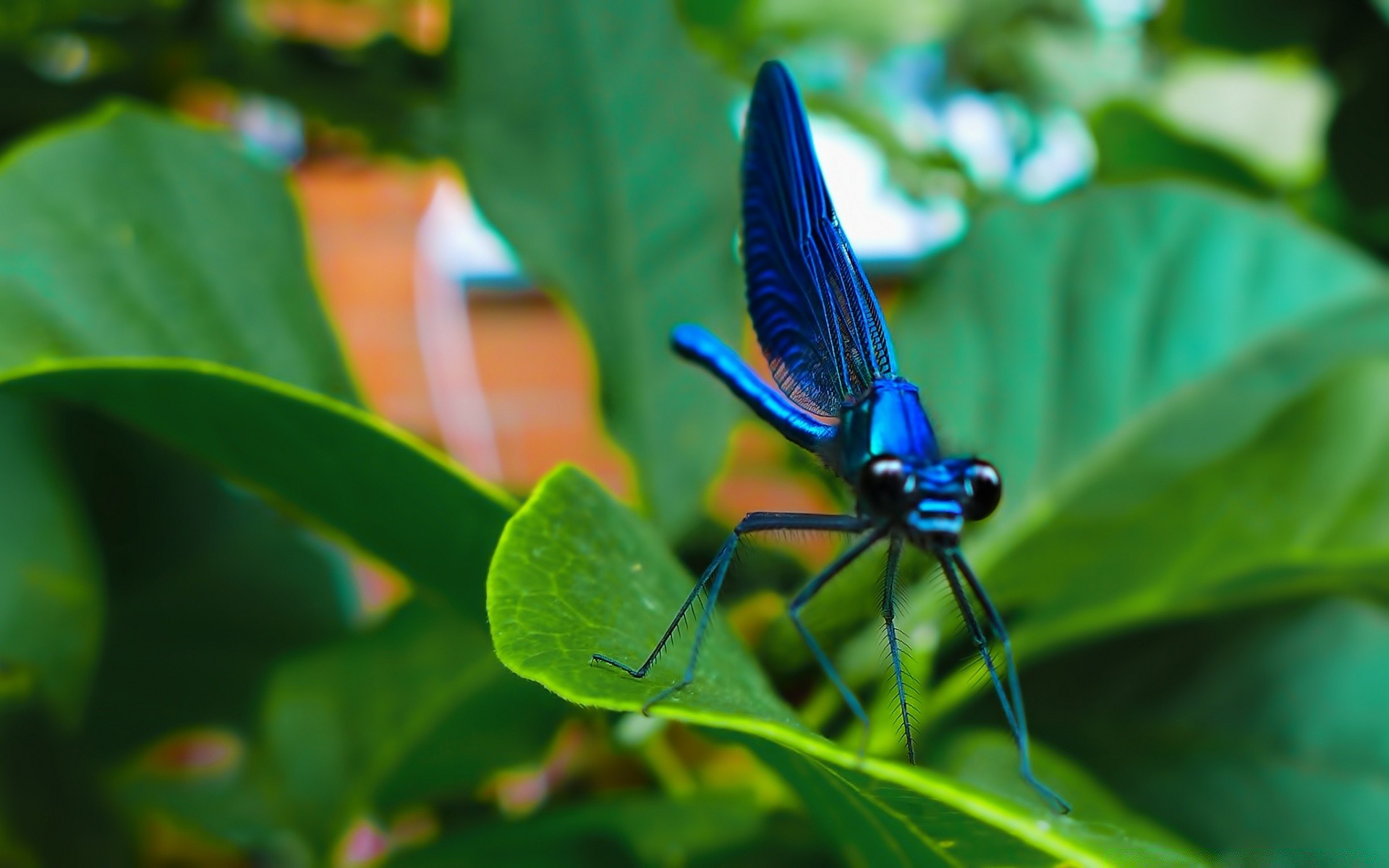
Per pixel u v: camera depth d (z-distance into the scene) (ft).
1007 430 0.53
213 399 0.46
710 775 0.55
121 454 0.53
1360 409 0.52
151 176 0.49
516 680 0.51
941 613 0.51
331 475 0.46
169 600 0.54
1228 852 0.49
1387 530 0.50
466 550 0.46
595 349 0.52
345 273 1.29
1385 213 0.59
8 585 0.51
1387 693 0.50
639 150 0.52
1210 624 0.51
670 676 0.43
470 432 1.09
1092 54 0.79
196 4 0.61
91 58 0.64
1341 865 0.49
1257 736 0.50
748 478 0.70
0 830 0.49
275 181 0.50
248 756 0.54
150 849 0.55
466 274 1.25
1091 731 0.51
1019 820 0.41
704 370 0.51
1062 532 0.52
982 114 0.83
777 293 0.50
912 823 0.42
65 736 0.51
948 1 0.72
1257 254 0.54
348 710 0.51
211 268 0.49
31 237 0.48
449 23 0.52
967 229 0.54
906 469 0.47
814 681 0.52
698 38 0.63
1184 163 0.61
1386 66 0.58
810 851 0.50
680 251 0.52
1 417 0.52
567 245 0.52
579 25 0.52
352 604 0.55
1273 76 0.71
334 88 0.64
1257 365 0.53
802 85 0.69
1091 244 0.54
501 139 0.52
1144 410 0.53
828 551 0.52
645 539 0.47
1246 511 0.51
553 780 0.56
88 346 0.48
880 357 0.49
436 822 0.55
